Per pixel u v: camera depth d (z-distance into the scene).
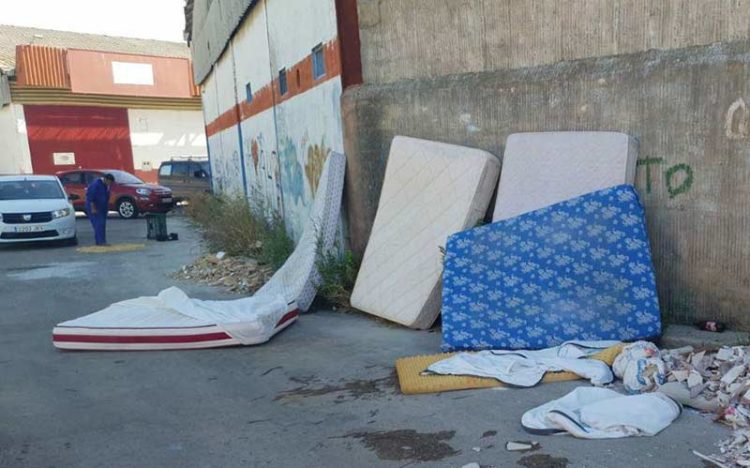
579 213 4.69
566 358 4.22
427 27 6.11
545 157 5.10
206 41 16.80
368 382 4.35
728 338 4.29
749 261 4.34
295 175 9.34
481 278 4.88
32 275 9.88
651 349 3.98
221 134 16.67
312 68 7.88
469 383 4.06
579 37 5.09
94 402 4.24
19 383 4.69
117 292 8.31
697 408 3.49
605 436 3.23
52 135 26.00
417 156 5.91
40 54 24.50
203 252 11.34
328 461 3.22
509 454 3.15
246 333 5.31
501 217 5.21
